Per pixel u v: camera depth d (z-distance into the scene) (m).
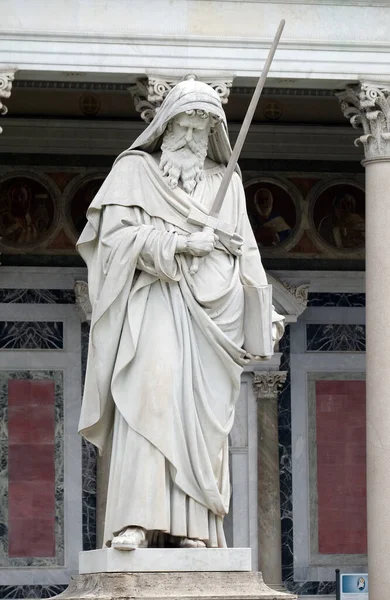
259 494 36.50
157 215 11.56
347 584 31.88
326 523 36.72
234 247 11.54
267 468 36.53
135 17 31.36
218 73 31.39
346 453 37.03
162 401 11.22
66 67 31.12
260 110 37.03
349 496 36.88
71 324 36.66
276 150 37.38
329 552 36.59
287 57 31.61
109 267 11.41
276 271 37.22
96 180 36.97
